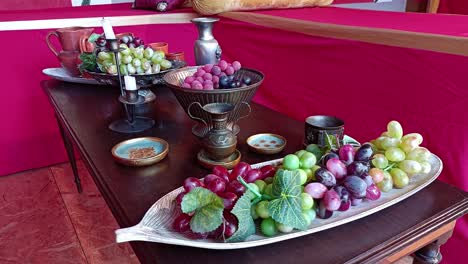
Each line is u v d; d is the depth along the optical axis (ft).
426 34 3.56
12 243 4.21
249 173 1.81
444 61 3.37
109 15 6.03
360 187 1.69
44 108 5.75
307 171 1.79
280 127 3.01
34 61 5.47
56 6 7.89
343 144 2.09
